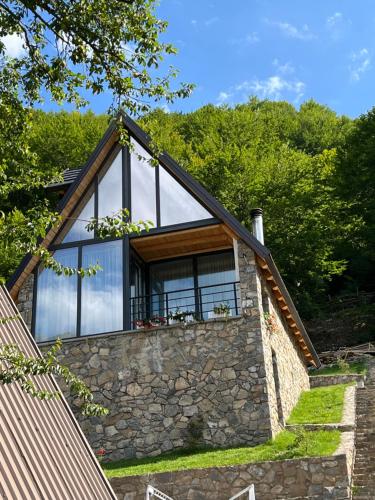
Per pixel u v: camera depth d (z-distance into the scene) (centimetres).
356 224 3378
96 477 822
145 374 1514
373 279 3556
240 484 1164
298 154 3834
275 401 1517
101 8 771
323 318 3097
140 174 1686
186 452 1403
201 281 1769
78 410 1515
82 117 3903
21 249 702
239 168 3494
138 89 813
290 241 3262
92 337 1566
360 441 1361
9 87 852
